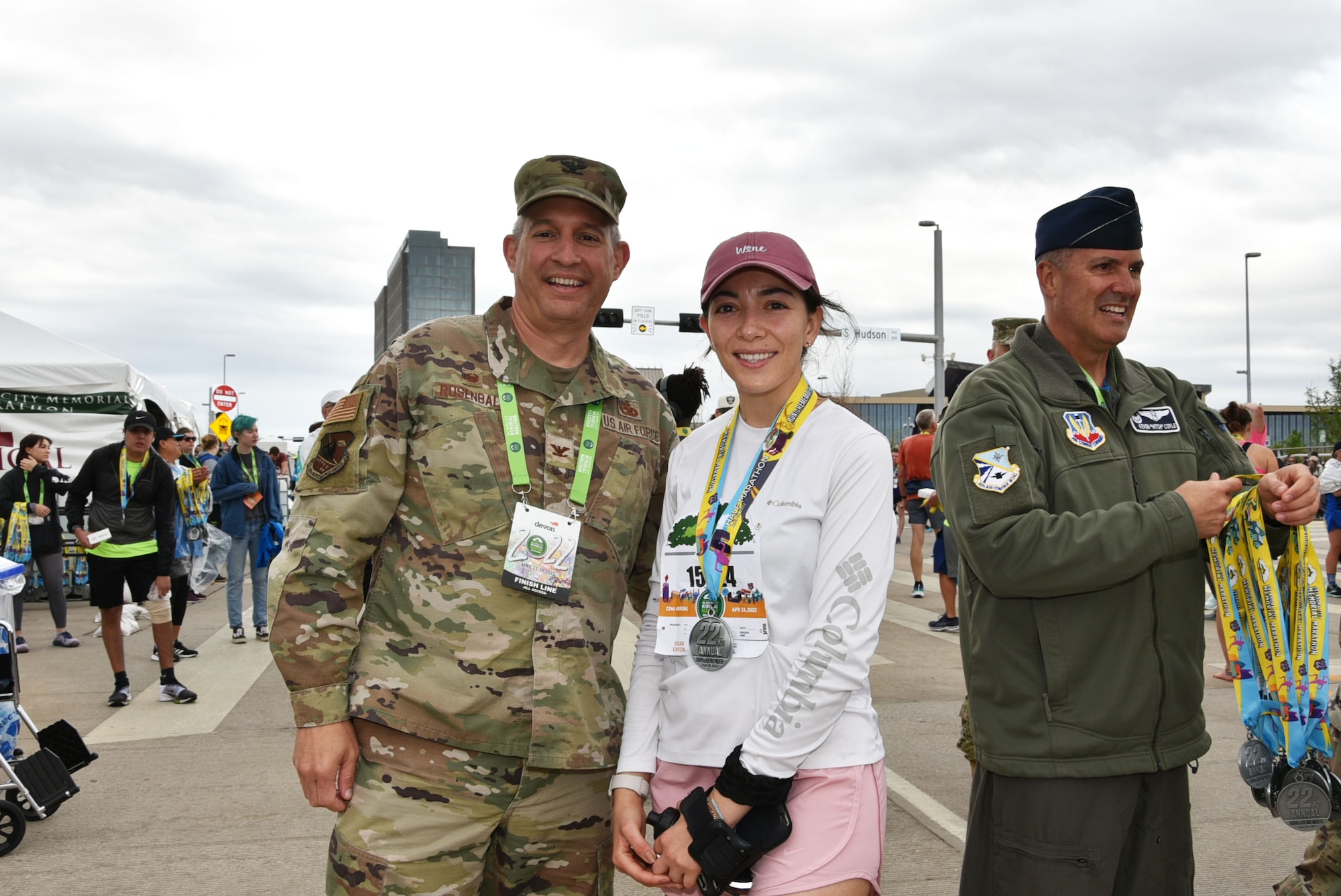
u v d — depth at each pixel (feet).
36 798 12.39
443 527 6.44
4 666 13.48
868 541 5.81
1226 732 16.58
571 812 6.61
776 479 6.12
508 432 6.63
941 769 14.78
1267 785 6.68
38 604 34.65
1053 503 6.60
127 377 36.01
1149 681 6.31
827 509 5.95
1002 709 6.55
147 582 19.48
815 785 5.68
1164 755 6.36
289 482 50.70
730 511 6.18
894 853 11.66
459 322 7.00
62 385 34.78
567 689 6.41
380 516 6.42
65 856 11.82
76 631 28.68
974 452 6.49
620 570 6.96
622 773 6.23
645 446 7.22
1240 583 6.63
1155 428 6.93
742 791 5.44
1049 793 6.34
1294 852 11.61
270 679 21.80
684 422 20.13
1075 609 6.34
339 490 6.34
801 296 6.33
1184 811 6.64
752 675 5.86
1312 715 6.41
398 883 6.09
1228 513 6.54
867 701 6.07
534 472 6.68
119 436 35.91
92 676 22.22
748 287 6.22
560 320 6.72
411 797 6.18
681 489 6.63
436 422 6.54
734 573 6.04
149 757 15.84
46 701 19.79
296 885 11.02
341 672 6.29
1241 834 12.20
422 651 6.32
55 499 25.80
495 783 6.29
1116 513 6.10
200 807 13.51
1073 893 6.28
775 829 5.52
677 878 5.67
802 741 5.46
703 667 6.00
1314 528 61.36
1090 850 6.28
